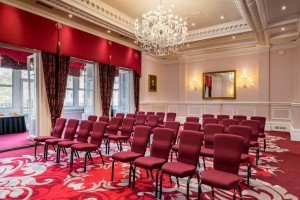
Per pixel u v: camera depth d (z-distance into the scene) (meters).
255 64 9.64
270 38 8.42
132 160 3.51
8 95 9.69
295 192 3.21
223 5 6.46
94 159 4.87
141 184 3.50
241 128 4.00
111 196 3.07
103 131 4.54
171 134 3.54
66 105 11.94
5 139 6.85
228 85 10.31
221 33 8.15
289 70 8.89
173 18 7.10
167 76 12.37
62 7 5.88
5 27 5.25
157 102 11.48
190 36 8.84
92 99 8.20
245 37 8.62
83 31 7.27
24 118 8.45
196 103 11.20
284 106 8.98
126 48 9.19
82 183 3.52
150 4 6.55
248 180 3.38
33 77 6.61
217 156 3.05
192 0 6.15
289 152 5.52
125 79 10.09
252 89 9.71
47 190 3.26
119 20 7.29
